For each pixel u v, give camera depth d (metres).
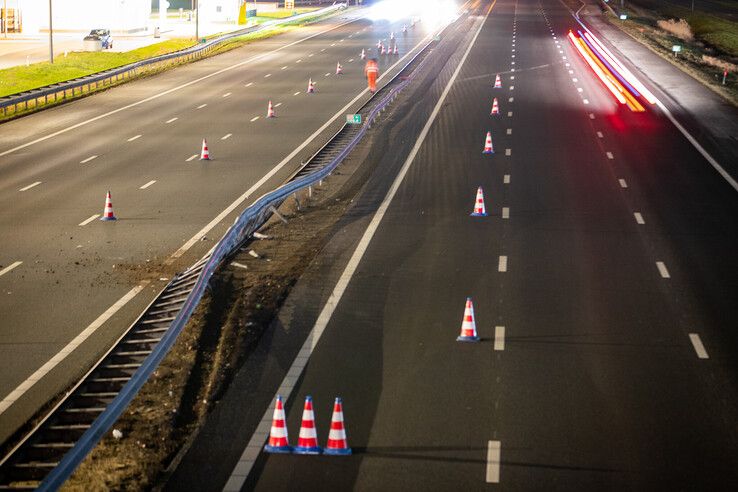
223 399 16.02
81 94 58.12
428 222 28.39
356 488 12.82
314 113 49.97
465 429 14.62
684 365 17.25
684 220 28.73
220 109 51.84
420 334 19.03
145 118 49.09
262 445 14.20
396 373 17.00
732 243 26.16
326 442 14.34
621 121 46.88
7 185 34.00
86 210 30.09
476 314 20.19
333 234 27.16
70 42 87.44
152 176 35.22
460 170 35.91
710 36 100.88
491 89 57.12
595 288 21.98
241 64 73.75
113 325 20.03
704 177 35.06
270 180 34.31
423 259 24.48
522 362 17.44
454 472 13.23
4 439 14.96
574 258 24.50
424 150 39.84
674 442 14.12
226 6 116.12
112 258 24.94
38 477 13.52
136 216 29.30
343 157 37.41
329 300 21.30
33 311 20.91
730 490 12.68
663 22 109.94
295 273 23.42
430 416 15.13
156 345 16.64
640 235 26.88
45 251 25.61
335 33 98.25
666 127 45.47
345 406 15.59
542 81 60.50
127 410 15.81
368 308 20.70
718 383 16.44
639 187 33.25
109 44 83.31
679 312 20.28
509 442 14.16
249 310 20.69
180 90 59.91
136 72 69.06
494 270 23.45
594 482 12.91
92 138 43.56
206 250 25.62
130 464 13.76
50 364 17.95
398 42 87.38
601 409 15.34
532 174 35.19
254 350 18.31
